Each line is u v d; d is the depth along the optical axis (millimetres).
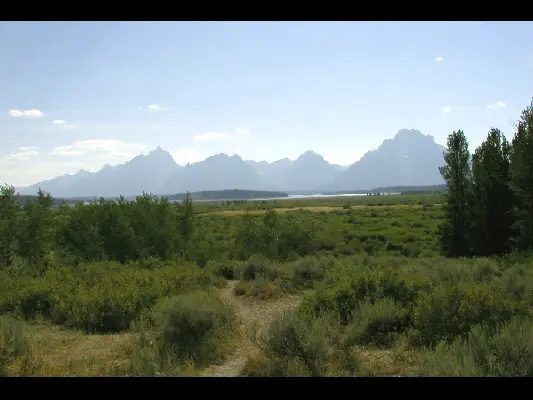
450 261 18281
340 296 10211
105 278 15211
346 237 45188
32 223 21031
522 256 17969
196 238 26875
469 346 6234
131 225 24844
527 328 6371
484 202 27234
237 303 13547
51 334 10078
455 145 29219
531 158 20875
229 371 6992
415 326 8375
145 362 7000
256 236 28578
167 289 13719
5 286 13773
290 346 6797
